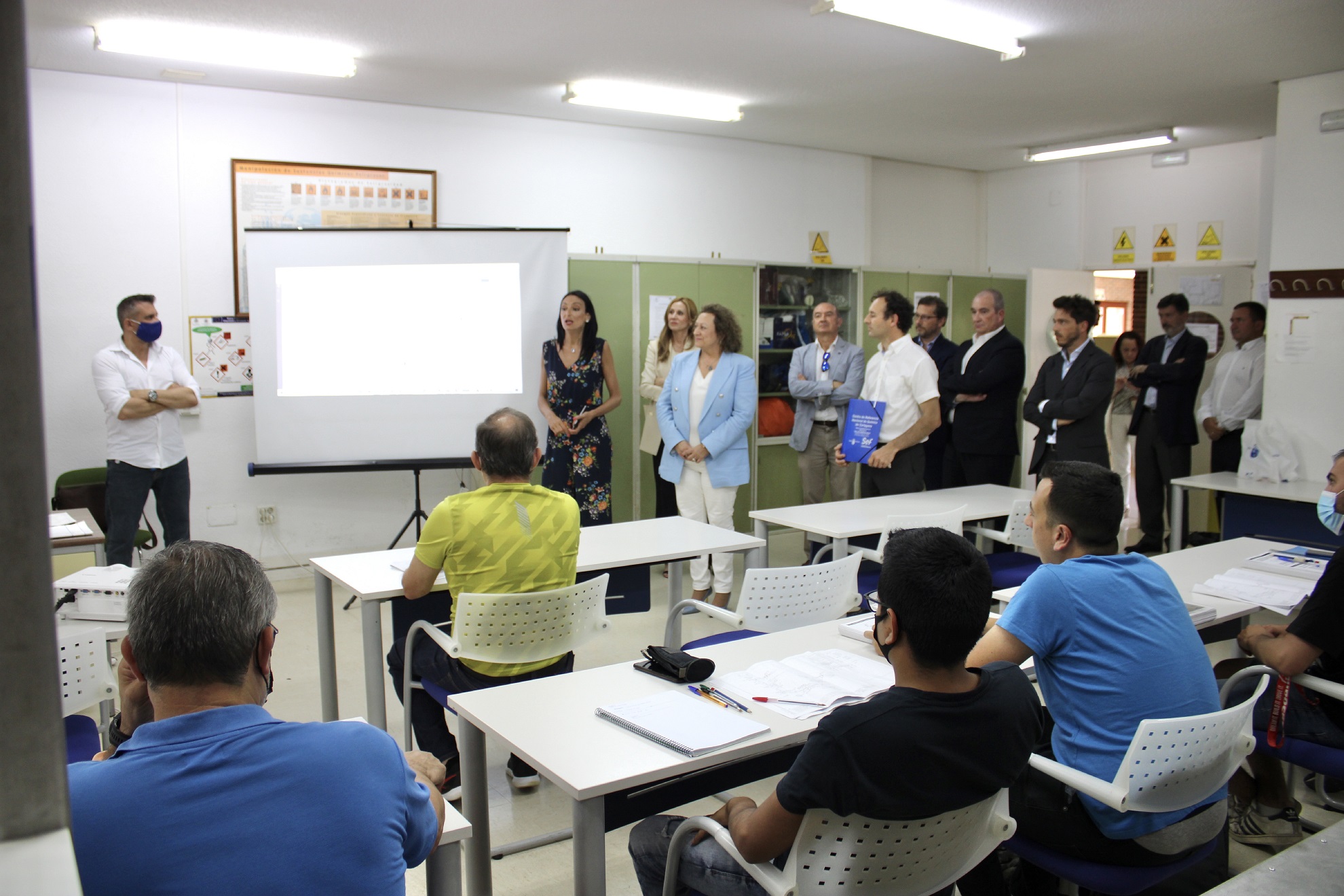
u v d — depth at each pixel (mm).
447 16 4055
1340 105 4887
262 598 1131
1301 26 4234
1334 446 4887
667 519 3809
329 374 5129
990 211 8461
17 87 470
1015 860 1982
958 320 7582
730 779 1964
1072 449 4641
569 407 5027
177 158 4996
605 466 5086
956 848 1404
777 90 5375
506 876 2398
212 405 5191
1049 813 1725
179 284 5059
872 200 7734
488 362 5309
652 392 5410
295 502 5438
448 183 5699
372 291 5152
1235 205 6953
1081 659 1717
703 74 5023
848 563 2758
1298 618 2078
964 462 5129
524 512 2469
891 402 4512
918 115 6008
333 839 1014
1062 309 4652
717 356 4641
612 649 4129
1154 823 1661
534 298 5332
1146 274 7539
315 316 5094
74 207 4801
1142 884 1675
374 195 5484
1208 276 6984
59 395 4828
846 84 5238
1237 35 4371
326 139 5340
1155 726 1552
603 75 4996
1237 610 2504
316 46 4449
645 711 1782
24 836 507
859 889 1350
